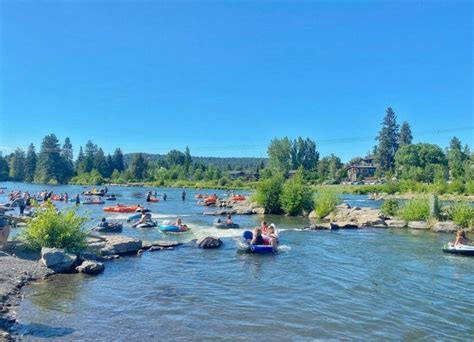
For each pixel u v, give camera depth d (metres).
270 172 110.75
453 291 13.81
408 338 9.97
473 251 19.56
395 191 82.50
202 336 9.95
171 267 16.92
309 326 10.66
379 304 12.45
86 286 13.91
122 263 17.50
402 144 139.88
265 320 11.05
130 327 10.45
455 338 10.00
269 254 19.83
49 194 57.69
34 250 17.34
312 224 30.61
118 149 163.38
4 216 19.22
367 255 19.70
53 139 141.75
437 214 30.78
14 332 9.89
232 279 15.18
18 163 155.12
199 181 124.56
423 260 18.59
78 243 18.03
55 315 11.15
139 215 33.69
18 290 13.15
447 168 111.00
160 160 168.38
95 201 53.34
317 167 135.50
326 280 15.12
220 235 25.72
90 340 9.59
